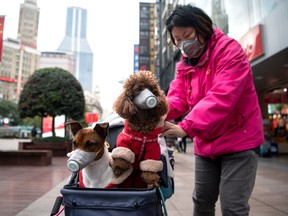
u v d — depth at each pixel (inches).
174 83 96.0
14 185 257.0
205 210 91.6
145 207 61.3
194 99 85.9
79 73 7559.1
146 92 67.4
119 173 71.2
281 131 566.9
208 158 87.7
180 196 207.5
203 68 84.1
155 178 69.2
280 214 158.1
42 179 291.7
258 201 186.4
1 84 2844.5
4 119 2253.9
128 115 69.5
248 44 361.7
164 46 1145.4
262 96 570.6
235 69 73.7
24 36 3272.6
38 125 2065.7
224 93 70.6
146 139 71.2
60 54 4151.1
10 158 418.3
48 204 185.6
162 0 1221.1
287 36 282.4
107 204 60.7
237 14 390.0
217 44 81.4
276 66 368.8
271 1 309.7
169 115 88.7
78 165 65.3
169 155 90.1
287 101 540.1
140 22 1561.3
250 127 77.5
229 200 75.8
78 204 61.5
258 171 319.9
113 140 94.0
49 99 581.6
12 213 164.2
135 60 1911.9
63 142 587.8
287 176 283.1
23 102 597.3
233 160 77.0
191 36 81.0
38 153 415.5
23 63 3125.0
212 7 461.1
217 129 77.5
